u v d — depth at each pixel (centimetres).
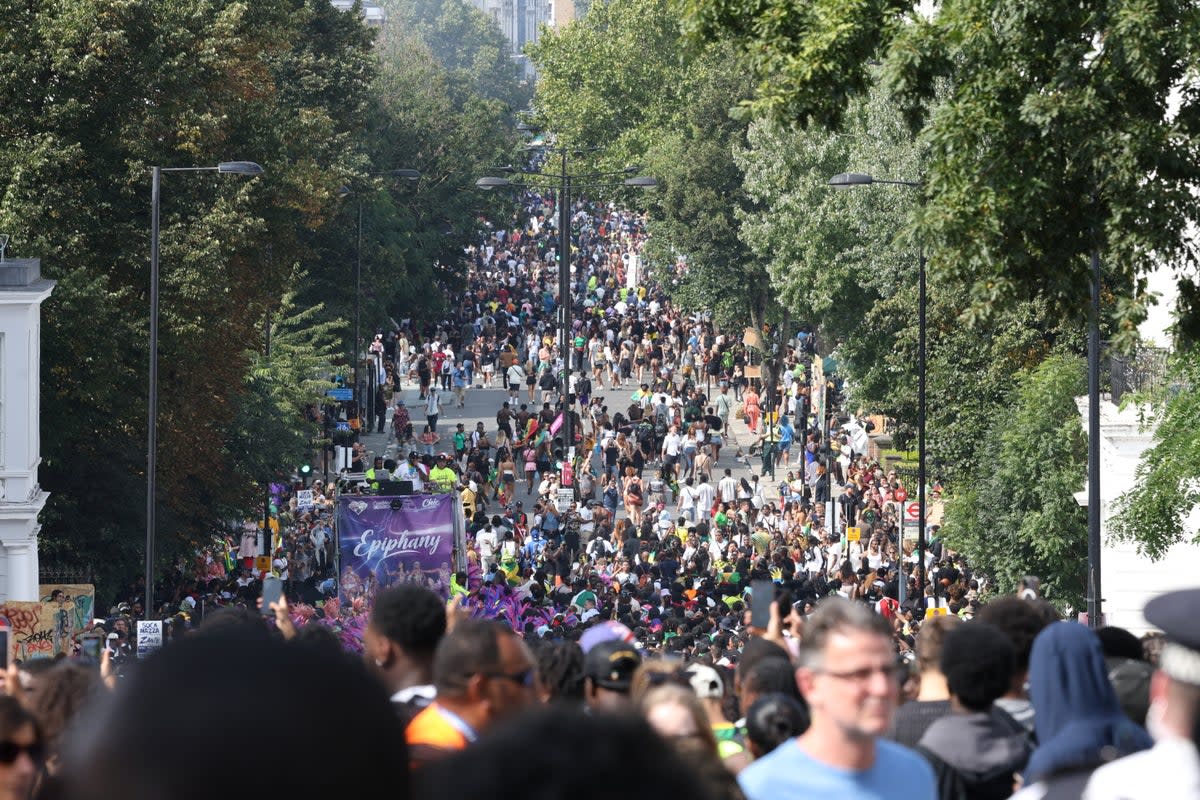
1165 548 6538
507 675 1368
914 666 2041
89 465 9469
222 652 501
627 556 10644
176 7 9925
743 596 8906
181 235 9638
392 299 19538
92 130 9519
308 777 487
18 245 8894
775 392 17800
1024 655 1783
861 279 12756
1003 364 9962
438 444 16900
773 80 4738
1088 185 4528
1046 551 8844
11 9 9256
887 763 1189
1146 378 8294
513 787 497
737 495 13812
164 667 495
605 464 14825
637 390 18775
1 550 8119
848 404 13362
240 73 10938
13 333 8094
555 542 11538
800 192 13400
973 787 1512
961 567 10688
